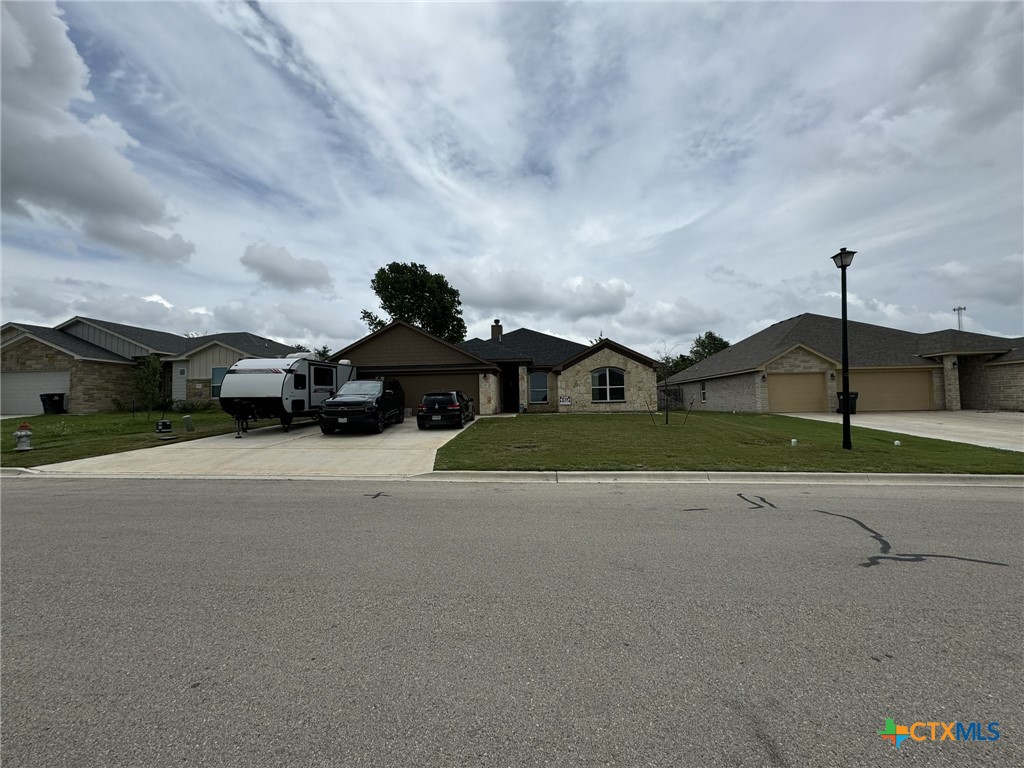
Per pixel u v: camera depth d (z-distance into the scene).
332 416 15.51
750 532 5.45
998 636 3.14
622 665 2.84
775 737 2.28
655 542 5.11
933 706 2.48
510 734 2.30
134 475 9.66
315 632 3.24
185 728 2.35
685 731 2.32
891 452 10.91
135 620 3.42
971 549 4.82
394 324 24.30
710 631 3.22
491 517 6.21
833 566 4.38
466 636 3.18
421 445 13.46
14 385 25.53
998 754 2.17
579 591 3.87
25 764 2.12
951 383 23.48
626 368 25.61
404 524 5.89
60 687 2.66
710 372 29.16
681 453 10.93
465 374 24.06
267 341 32.97
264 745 2.24
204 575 4.24
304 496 7.62
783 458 10.21
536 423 18.33
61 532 5.59
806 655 2.94
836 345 25.39
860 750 2.20
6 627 3.32
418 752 2.20
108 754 2.18
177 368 28.33
